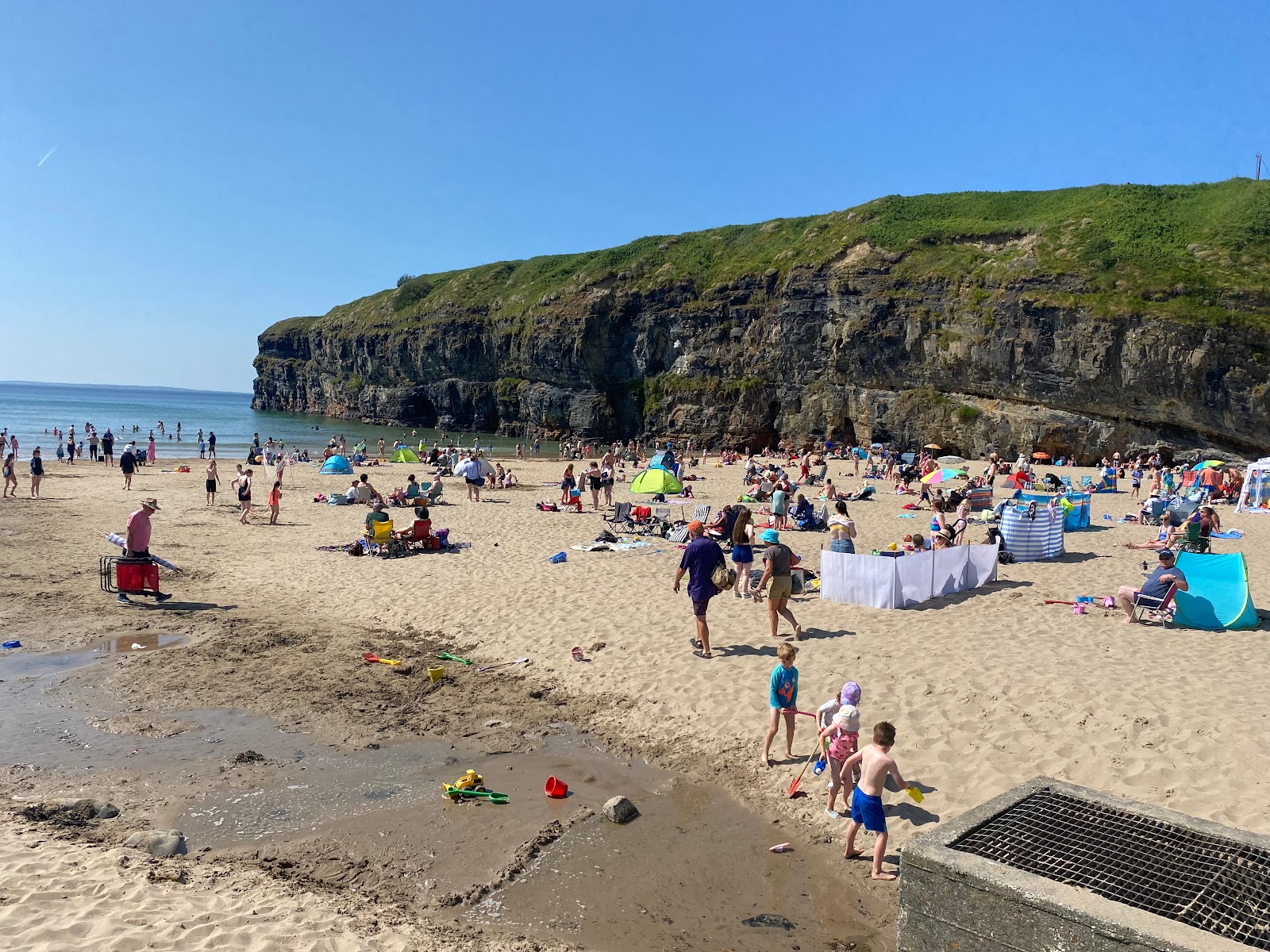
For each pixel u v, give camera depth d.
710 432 65.62
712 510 25.03
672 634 11.32
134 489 30.47
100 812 6.68
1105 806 4.59
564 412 76.75
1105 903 3.53
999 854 4.09
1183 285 46.88
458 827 6.61
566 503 25.61
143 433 76.44
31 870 5.41
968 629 11.12
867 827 5.84
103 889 5.23
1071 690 8.46
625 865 6.07
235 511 25.09
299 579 15.75
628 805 6.77
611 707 9.21
